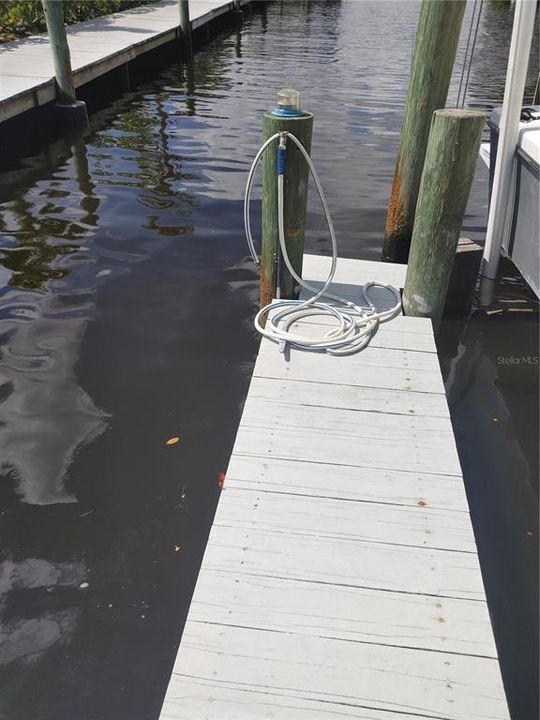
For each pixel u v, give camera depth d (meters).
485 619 2.08
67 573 2.60
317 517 2.43
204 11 16.30
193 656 1.95
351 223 5.89
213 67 13.33
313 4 26.28
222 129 8.71
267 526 2.38
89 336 4.04
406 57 14.85
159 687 2.22
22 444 3.21
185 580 2.58
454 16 4.52
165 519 2.84
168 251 5.14
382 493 2.54
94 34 12.13
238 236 5.44
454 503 2.51
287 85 11.59
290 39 17.45
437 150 3.45
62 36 8.15
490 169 5.18
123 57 10.57
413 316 3.89
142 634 2.38
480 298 4.61
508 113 4.04
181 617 2.44
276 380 3.20
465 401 3.63
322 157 7.58
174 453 3.19
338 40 17.41
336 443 2.80
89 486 2.99
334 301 3.91
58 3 7.96
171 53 13.88
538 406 3.61
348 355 3.41
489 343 4.16
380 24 20.88
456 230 3.64
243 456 2.71
